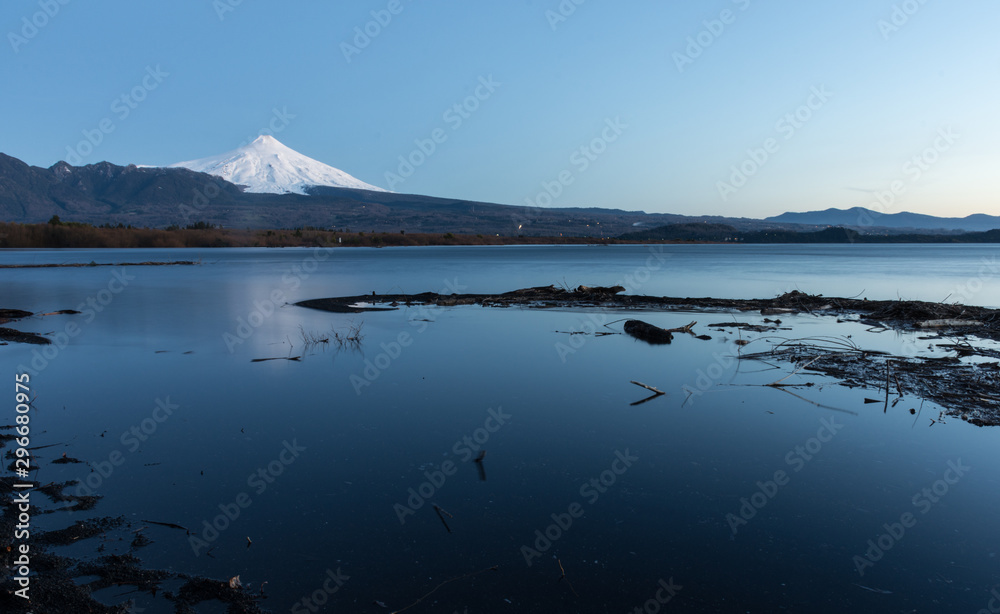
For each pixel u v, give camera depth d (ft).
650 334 49.19
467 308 72.54
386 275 137.28
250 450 22.86
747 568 14.88
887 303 67.05
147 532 16.43
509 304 75.82
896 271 151.94
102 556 15.14
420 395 31.12
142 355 42.14
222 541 15.93
